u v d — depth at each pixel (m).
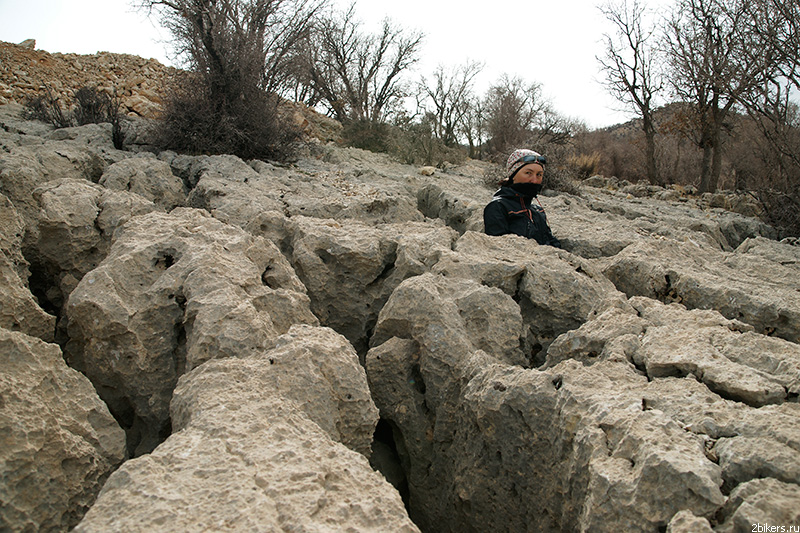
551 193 10.54
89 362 2.87
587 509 1.76
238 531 1.40
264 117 9.70
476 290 3.37
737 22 11.18
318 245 4.23
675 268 3.94
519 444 2.36
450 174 12.84
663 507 1.60
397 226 5.01
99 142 7.82
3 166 4.52
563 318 3.60
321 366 2.38
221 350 2.52
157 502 1.48
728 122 17.67
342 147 16.48
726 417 1.91
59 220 3.76
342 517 1.54
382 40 24.89
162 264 3.29
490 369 2.60
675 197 14.75
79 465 2.09
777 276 4.32
